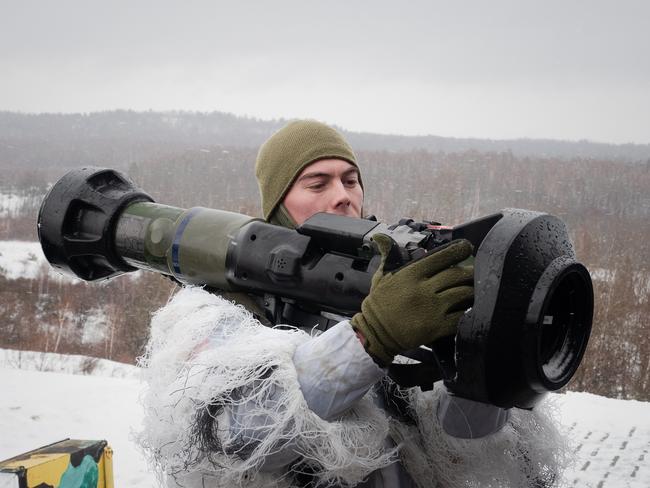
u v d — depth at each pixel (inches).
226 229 71.9
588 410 379.2
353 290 62.4
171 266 75.9
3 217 4099.4
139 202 82.1
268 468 61.1
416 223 63.8
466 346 53.2
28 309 2036.2
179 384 59.6
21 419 357.1
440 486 71.7
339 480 61.7
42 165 6269.7
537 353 53.2
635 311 1674.5
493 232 54.8
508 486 73.0
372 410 62.5
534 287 53.3
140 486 280.5
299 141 77.4
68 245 81.3
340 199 76.5
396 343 55.0
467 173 3572.8
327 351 56.9
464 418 69.1
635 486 282.0
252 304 72.1
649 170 3796.8
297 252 65.6
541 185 3435.0
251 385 57.9
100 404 383.2
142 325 1606.8
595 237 2513.5
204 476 62.5
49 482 96.8
